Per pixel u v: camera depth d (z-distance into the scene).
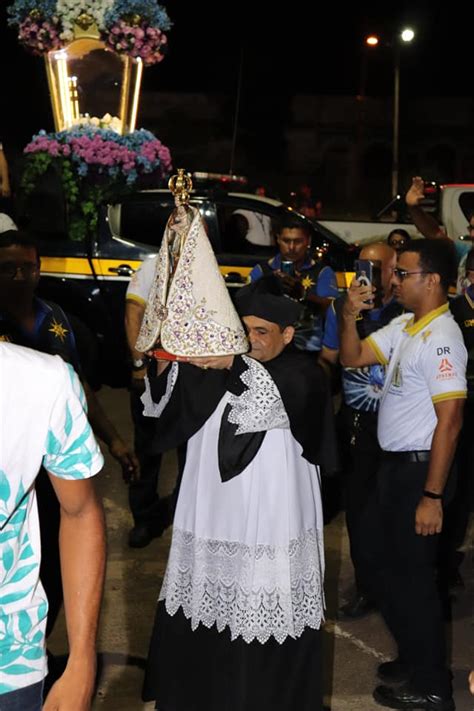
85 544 2.53
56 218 9.95
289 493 3.66
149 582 5.66
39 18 11.01
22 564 2.42
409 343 4.23
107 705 4.32
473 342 5.32
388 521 4.29
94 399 4.32
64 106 11.18
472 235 6.63
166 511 6.64
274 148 41.03
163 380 3.76
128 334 6.00
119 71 11.18
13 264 4.04
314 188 41.16
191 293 3.46
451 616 5.36
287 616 3.64
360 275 4.52
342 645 4.99
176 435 3.71
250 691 3.64
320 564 3.82
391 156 41.88
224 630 3.69
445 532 5.28
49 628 3.97
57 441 2.42
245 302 3.72
